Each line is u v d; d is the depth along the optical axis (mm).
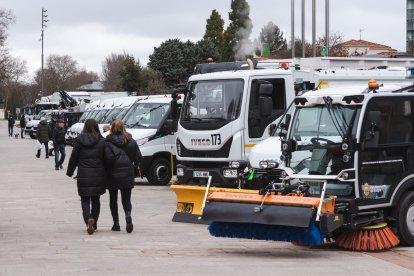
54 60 176750
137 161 16984
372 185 14398
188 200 17547
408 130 15000
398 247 15000
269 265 12805
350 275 11875
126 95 56906
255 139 19766
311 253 14266
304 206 13242
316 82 21234
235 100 19734
